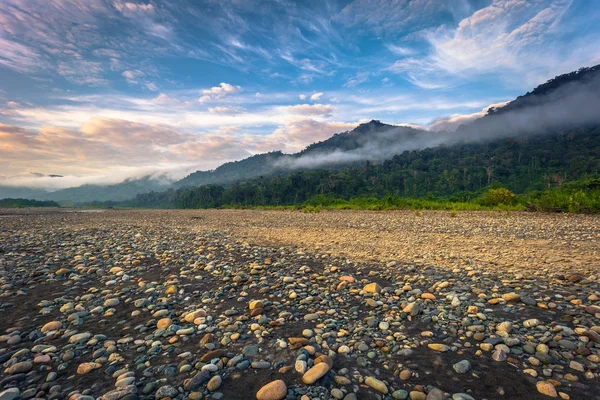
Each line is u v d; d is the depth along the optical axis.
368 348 3.50
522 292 4.92
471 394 2.65
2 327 4.26
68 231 13.76
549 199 18.17
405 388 2.78
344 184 109.50
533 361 3.07
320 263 7.39
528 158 132.62
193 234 12.64
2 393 2.81
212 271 6.85
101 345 3.74
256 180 168.25
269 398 2.62
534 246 8.27
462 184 107.56
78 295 5.52
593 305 4.24
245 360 3.27
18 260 7.90
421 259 7.47
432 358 3.23
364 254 8.25
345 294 5.31
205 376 2.96
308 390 2.75
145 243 10.30
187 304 5.02
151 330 4.13
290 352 3.41
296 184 115.94
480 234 10.66
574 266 6.15
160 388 2.81
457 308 4.48
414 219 16.42
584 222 12.25
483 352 3.30
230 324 4.18
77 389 2.90
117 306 5.00
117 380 2.98
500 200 22.75
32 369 3.26
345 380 2.88
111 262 7.68
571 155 125.31
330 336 3.79
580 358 3.08
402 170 133.50
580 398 2.54
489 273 6.02
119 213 31.67
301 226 15.14
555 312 4.14
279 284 5.86
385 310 4.59
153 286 5.90
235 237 11.67
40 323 4.39
